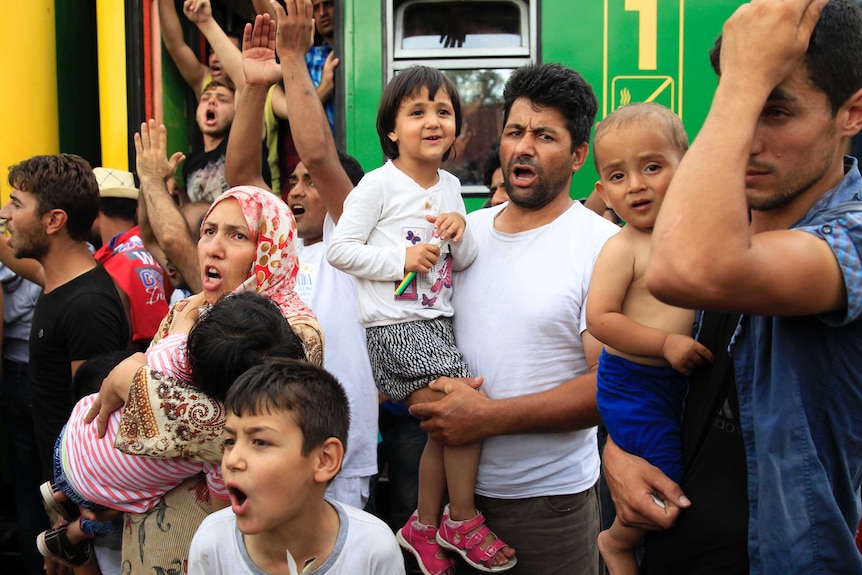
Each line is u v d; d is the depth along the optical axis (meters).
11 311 4.12
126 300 3.71
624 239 2.03
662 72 3.88
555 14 3.91
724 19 3.88
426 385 2.40
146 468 2.03
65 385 3.20
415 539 2.54
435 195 2.59
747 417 1.53
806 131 1.41
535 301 2.36
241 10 5.27
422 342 2.42
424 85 2.54
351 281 3.05
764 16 1.37
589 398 2.26
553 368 2.37
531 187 2.37
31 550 4.11
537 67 2.38
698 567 1.67
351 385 2.99
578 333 2.38
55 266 3.26
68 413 3.20
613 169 2.03
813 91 1.40
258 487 1.64
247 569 1.75
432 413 2.33
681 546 1.71
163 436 1.94
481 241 2.55
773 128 1.43
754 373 1.50
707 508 1.65
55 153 4.45
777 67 1.37
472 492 2.41
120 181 4.31
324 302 3.02
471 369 2.45
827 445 1.42
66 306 3.14
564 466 2.41
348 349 2.99
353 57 3.96
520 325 2.37
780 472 1.42
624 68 3.89
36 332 3.21
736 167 1.34
